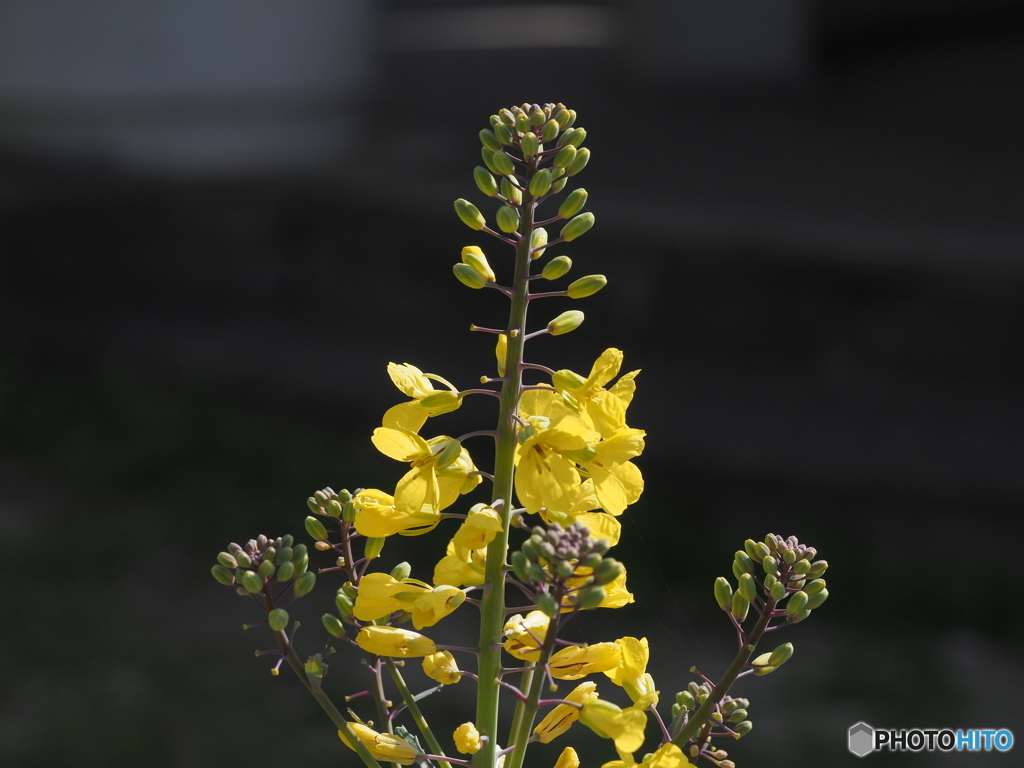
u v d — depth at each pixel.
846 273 9.80
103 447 7.44
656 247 10.14
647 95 17.28
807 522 7.07
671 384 9.47
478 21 28.33
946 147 14.05
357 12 12.79
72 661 5.16
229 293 10.98
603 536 1.46
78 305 10.48
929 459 8.02
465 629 5.54
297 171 11.73
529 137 1.45
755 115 16.03
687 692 1.61
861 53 20.50
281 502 6.91
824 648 5.53
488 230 1.49
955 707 4.96
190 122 11.80
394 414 1.50
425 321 10.61
